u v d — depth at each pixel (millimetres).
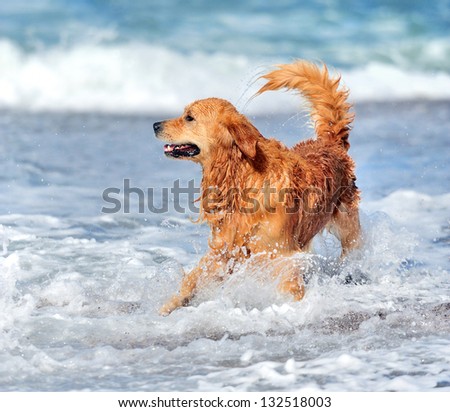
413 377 6789
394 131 20375
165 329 8328
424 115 23094
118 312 8953
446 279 10148
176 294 9266
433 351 7441
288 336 8062
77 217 12953
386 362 7160
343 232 10961
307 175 9570
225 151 9086
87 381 6926
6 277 9688
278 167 9094
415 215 13023
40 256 10789
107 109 24906
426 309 8891
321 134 11086
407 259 10961
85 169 16453
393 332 8109
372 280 10242
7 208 13297
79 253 11023
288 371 7008
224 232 9203
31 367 7203
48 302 9234
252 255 9125
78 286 9625
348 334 8094
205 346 7727
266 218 8945
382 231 11555
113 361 7391
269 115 22875
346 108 11125
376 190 14625
